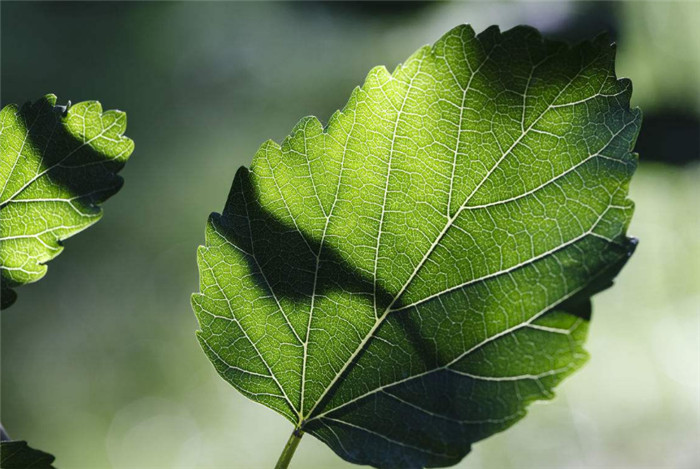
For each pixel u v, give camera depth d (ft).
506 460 7.23
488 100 1.24
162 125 9.09
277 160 1.27
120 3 9.45
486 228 1.25
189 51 9.43
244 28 9.41
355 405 1.27
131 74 9.30
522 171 1.24
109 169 1.34
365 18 8.34
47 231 1.33
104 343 7.73
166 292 8.18
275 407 1.28
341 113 1.26
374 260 1.27
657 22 6.57
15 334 7.59
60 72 9.11
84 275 8.06
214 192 8.84
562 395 7.87
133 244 8.39
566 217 1.24
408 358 1.27
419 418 1.26
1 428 1.37
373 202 1.26
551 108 1.23
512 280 1.25
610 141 1.23
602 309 8.41
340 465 6.97
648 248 8.29
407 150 1.26
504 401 1.25
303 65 9.09
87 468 7.02
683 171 6.65
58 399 7.28
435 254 1.26
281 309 1.28
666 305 8.34
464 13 7.36
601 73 1.23
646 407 7.71
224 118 9.21
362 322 1.27
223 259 1.28
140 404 7.46
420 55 1.24
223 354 1.28
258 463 7.05
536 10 6.48
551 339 1.24
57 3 9.22
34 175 1.33
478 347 1.25
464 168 1.25
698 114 6.10
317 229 1.27
